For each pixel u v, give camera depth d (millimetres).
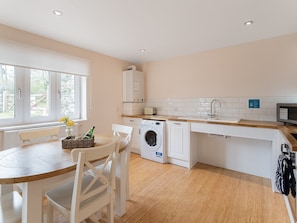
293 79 2430
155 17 1977
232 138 2930
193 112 3432
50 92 2756
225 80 3023
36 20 2047
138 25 2184
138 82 3965
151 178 2600
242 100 2857
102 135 2160
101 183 1476
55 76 2822
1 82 2252
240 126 2428
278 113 2324
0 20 2041
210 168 3006
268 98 2627
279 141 2113
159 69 3928
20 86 2410
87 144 1602
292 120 2115
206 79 3244
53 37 2568
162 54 3469
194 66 3395
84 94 3193
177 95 3654
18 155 1396
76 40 2697
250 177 2639
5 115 2295
